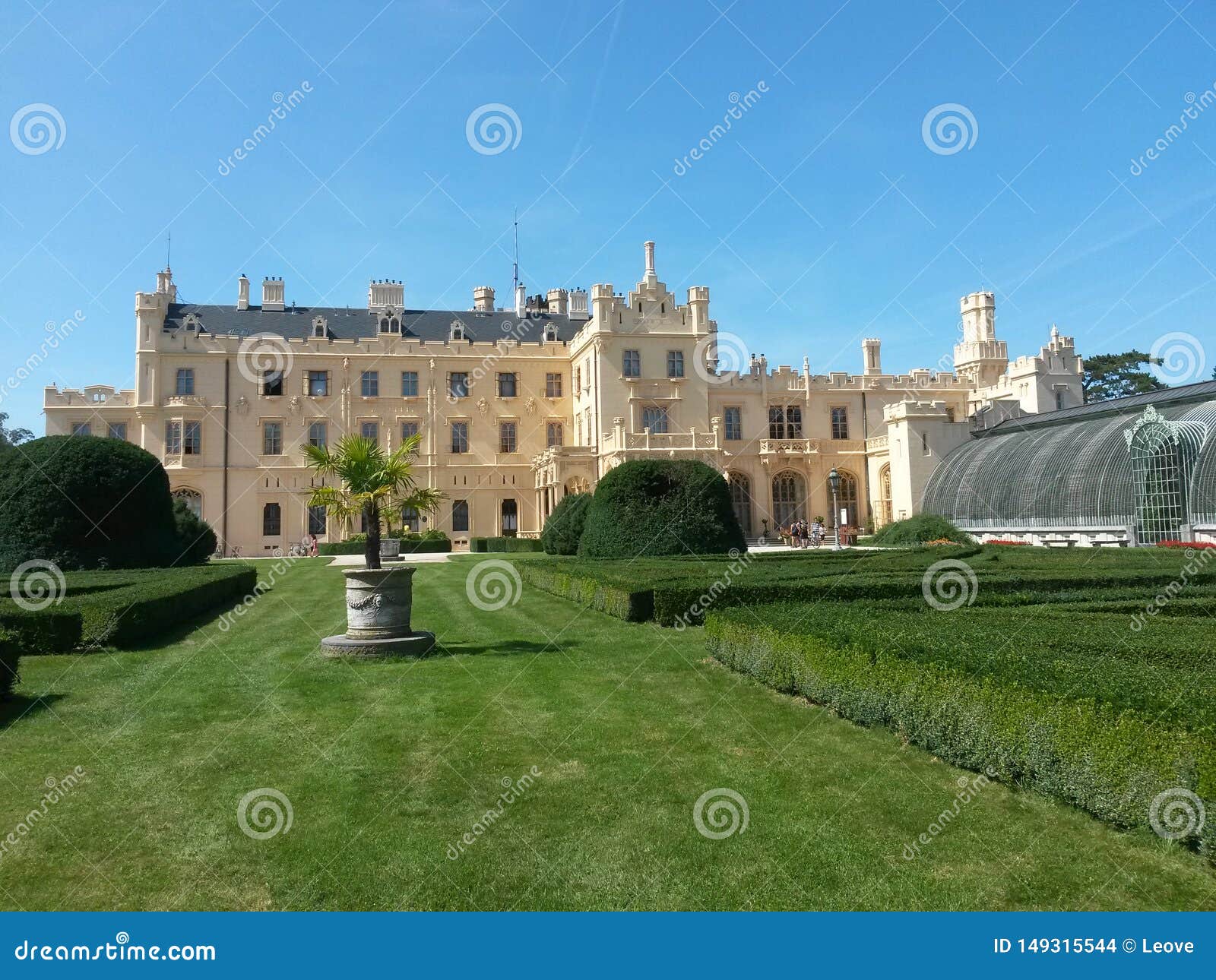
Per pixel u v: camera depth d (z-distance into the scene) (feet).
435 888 19.49
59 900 19.17
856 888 19.36
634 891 19.33
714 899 18.99
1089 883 19.34
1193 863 19.94
